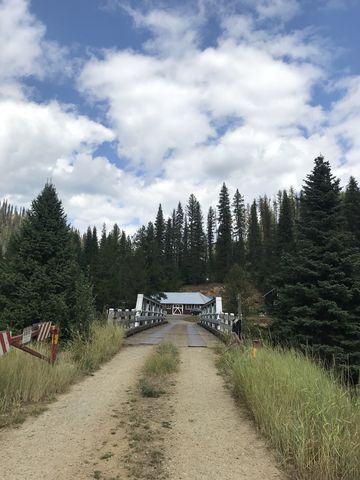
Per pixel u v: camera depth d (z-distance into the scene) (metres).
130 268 58.22
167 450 4.81
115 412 6.26
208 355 12.55
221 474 4.20
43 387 6.99
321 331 16.09
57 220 13.54
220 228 102.75
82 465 4.32
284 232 74.88
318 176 19.61
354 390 6.09
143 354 12.24
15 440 4.95
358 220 42.44
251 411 6.23
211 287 97.38
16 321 12.00
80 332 12.13
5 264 12.90
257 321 20.30
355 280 16.91
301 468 4.25
